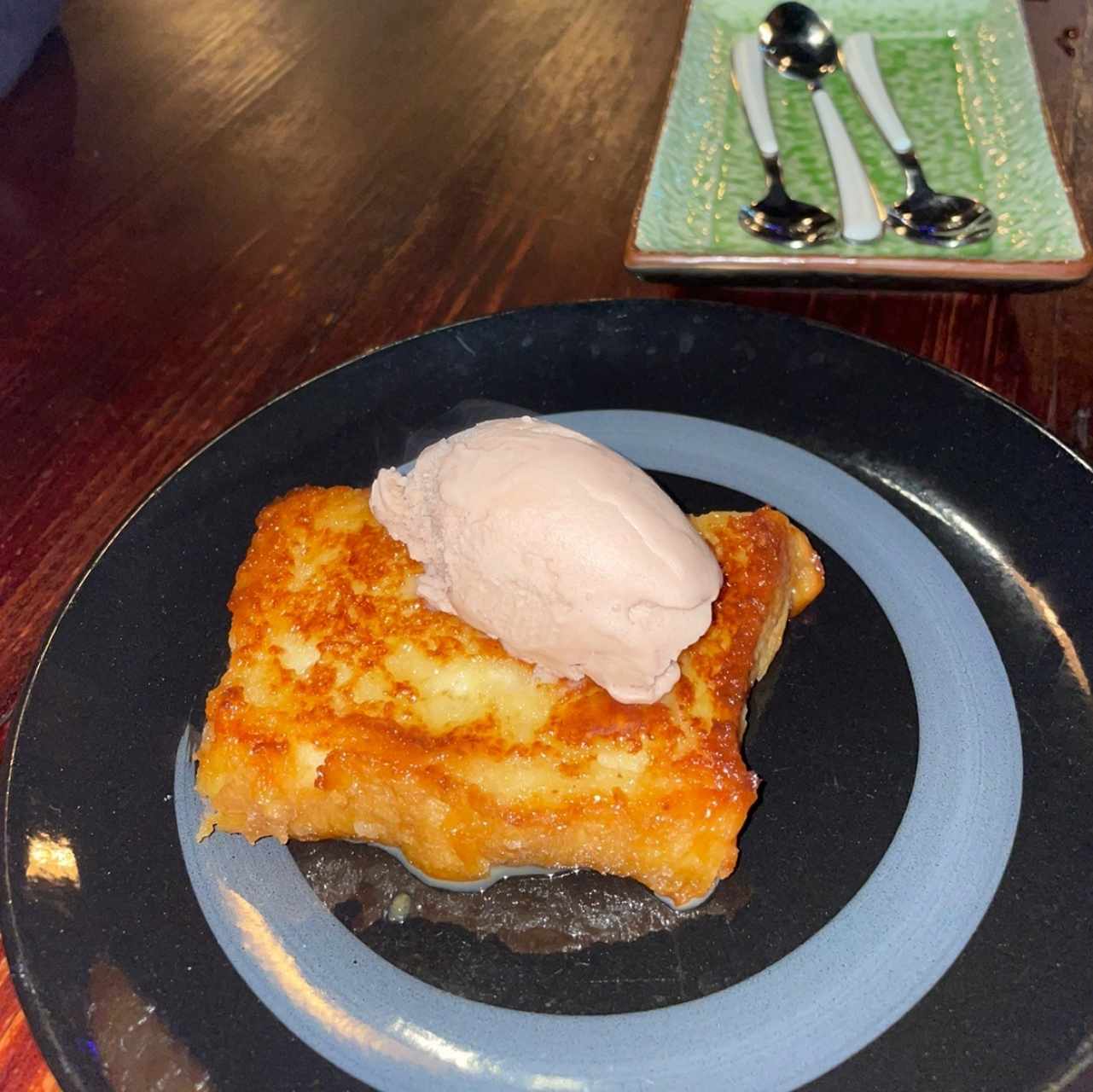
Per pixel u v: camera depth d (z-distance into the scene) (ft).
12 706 0.96
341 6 1.74
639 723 0.81
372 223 1.39
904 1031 0.72
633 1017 0.75
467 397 1.11
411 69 1.60
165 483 1.03
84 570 0.97
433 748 0.81
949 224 1.24
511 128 1.49
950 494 1.00
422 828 0.82
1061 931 0.75
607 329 1.13
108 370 1.25
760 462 1.04
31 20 1.65
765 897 0.80
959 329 1.18
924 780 0.84
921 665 0.91
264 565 0.93
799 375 1.08
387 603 0.89
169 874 0.82
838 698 0.90
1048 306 1.19
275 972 0.77
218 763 0.84
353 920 0.81
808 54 1.47
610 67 1.57
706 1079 0.72
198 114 1.57
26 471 1.15
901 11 1.47
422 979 0.78
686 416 1.08
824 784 0.85
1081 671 0.88
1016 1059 0.70
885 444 1.04
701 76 1.46
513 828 0.80
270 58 1.65
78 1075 0.72
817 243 1.24
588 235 1.34
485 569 0.81
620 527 0.79
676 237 1.25
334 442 1.08
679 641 0.80
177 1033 0.74
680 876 0.80
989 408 1.02
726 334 1.11
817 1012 0.74
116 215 1.44
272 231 1.39
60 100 1.62
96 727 0.89
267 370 1.23
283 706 0.85
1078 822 0.80
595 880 0.83
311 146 1.50
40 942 0.77
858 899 0.79
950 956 0.75
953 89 1.42
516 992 0.77
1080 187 1.31
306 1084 0.72
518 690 0.84
